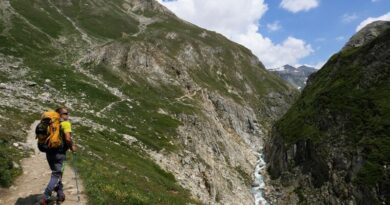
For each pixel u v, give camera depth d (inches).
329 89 3213.6
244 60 6963.6
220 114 4407.0
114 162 1302.9
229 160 3120.1
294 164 2947.8
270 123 5433.1
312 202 2421.3
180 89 3794.3
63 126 478.6
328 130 2770.7
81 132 1653.5
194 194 1798.7
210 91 4611.2
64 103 2181.3
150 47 4119.1
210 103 4217.5
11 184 577.3
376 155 2167.8
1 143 819.4
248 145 4247.0
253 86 6284.5
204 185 2139.5
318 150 2677.2
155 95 3361.2
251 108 5305.1
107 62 3548.2
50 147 470.9
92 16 6491.1
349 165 2306.8
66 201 534.3
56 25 5118.1
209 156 2723.9
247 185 2935.5
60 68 2977.4
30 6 5487.2
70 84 2640.3
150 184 1210.6
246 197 2642.7
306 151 2859.3
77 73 3041.3
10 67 2591.0
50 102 2055.9
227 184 2571.4
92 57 3521.2
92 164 905.5
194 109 3348.9
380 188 1995.6
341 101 2861.7
